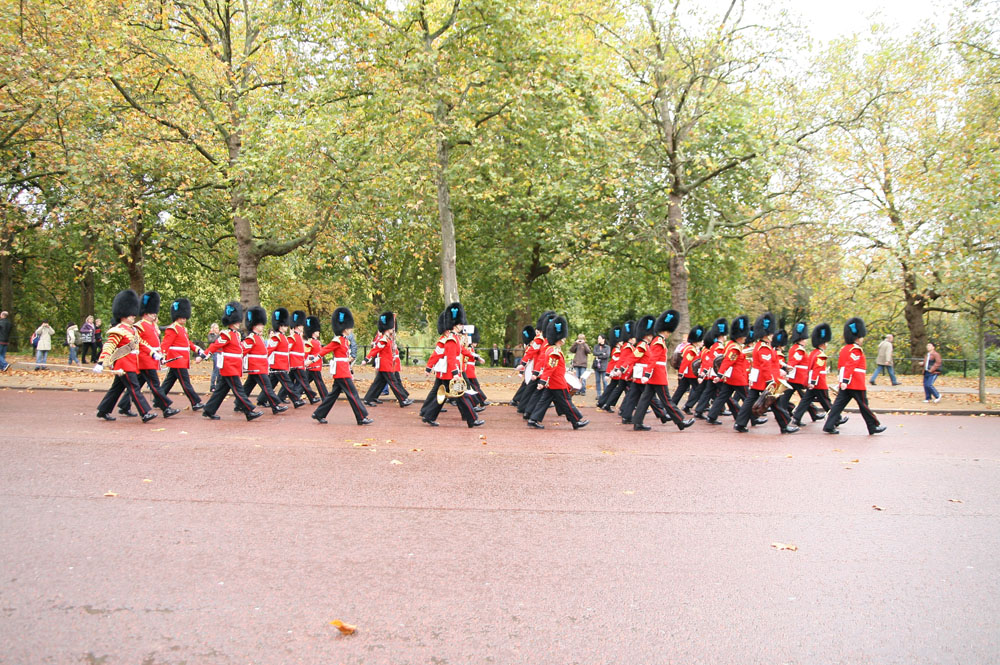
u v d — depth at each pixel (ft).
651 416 48.62
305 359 50.49
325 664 11.96
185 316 44.32
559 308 110.11
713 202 87.10
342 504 21.52
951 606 15.03
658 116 81.51
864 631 13.75
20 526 18.54
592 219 78.95
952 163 66.64
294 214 64.03
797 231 85.56
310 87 66.49
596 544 18.44
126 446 29.96
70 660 11.81
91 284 104.68
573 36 69.77
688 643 13.06
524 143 72.90
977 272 59.88
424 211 70.28
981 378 63.36
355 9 61.36
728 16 79.05
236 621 13.44
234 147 69.31
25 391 54.29
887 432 43.42
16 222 70.33
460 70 62.59
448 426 40.73
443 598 14.78
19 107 59.36
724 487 25.35
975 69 72.59
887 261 74.28
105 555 16.61
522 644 12.87
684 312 81.05
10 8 57.52
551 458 30.12
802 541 19.17
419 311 102.83
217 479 24.22
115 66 59.88
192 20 66.80
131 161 63.72
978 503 23.97
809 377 47.73
